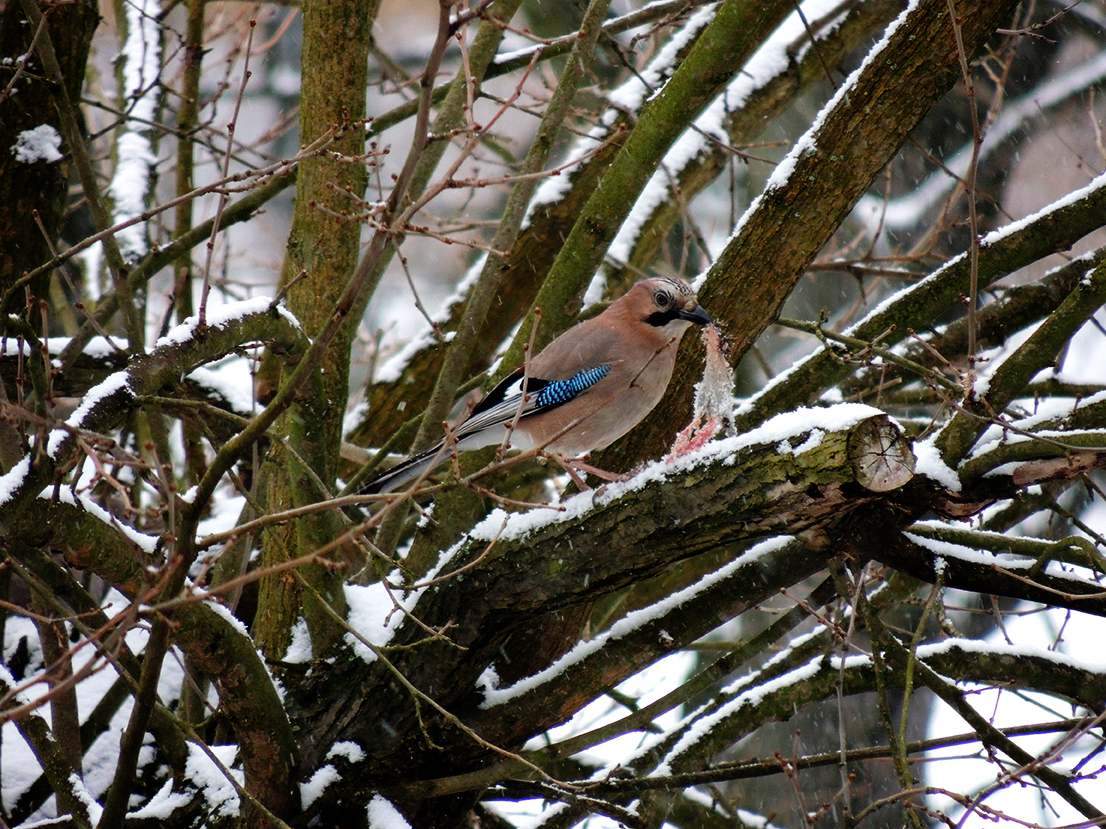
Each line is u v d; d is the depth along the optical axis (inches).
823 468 262.8
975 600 686.5
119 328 617.3
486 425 403.5
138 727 272.7
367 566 410.6
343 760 347.9
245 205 454.9
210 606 297.1
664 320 400.5
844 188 380.2
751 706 362.0
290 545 409.4
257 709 312.7
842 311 836.6
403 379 589.9
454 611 334.6
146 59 600.4
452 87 456.4
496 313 590.2
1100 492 401.7
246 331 343.0
